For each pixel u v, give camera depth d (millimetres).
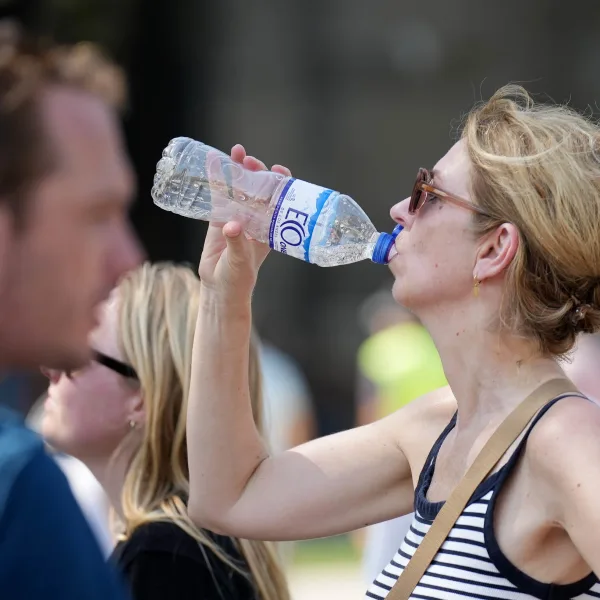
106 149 4938
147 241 38656
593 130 7277
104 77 5047
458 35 48812
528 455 6723
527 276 7074
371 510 8445
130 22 34688
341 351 49125
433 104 49094
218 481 8508
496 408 7203
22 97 4652
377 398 22141
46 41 4996
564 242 6887
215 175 8766
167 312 9617
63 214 4770
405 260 7531
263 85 48031
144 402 9453
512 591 6648
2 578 4527
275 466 8578
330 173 49094
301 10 48312
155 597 8625
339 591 26672
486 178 7176
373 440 8477
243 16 46500
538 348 7164
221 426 8523
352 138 49094
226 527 8531
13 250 4699
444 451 7531
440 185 7398
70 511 4742
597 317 7246
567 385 7062
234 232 8172
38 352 4855
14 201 4641
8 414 4977
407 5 48875
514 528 6695
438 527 6887
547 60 47969
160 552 8742
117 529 10133
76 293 4875
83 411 9570
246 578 9211
